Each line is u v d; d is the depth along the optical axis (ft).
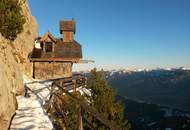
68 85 82.84
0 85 31.27
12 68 50.72
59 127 41.16
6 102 33.73
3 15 66.95
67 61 122.42
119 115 67.36
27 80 98.94
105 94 70.38
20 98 52.60
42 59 119.24
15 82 52.08
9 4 67.97
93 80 75.97
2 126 31.07
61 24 131.44
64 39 130.82
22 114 41.81
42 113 45.01
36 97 60.13
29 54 119.44
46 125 38.52
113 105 68.85
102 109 66.54
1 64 35.06
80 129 32.07
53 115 46.68
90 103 68.74
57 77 121.39
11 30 69.05
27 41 119.85
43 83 94.48
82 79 102.68
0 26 66.49
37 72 120.47
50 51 123.65
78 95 67.82
